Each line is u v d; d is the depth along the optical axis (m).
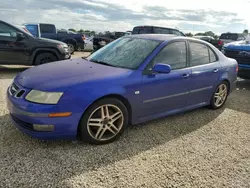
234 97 5.97
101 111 3.07
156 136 3.50
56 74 3.11
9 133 3.26
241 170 2.78
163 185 2.42
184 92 3.98
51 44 7.82
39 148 2.93
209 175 2.64
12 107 2.93
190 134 3.66
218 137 3.62
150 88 3.45
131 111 3.37
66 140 3.15
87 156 2.84
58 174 2.48
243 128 4.01
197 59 4.23
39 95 2.76
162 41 3.81
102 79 3.05
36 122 2.72
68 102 2.77
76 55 14.26
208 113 4.65
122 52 3.85
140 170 2.64
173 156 2.98
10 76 6.98
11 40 7.27
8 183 2.30
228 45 7.39
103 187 2.33
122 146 3.14
